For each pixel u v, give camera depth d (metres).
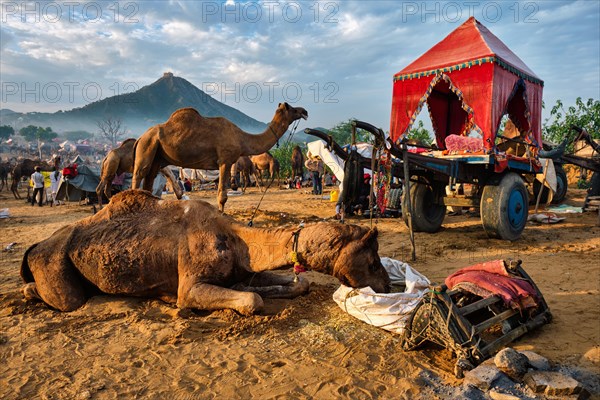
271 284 5.50
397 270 5.53
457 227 11.08
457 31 9.84
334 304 5.06
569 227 10.46
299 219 12.34
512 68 8.78
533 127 9.77
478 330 3.59
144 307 5.08
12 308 5.14
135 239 5.08
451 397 3.12
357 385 3.34
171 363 3.73
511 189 8.83
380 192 7.95
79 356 3.90
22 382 3.45
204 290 4.68
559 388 3.00
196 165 9.80
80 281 5.30
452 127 11.93
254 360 3.76
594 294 5.39
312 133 7.36
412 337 3.85
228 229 5.05
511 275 4.49
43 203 21.45
